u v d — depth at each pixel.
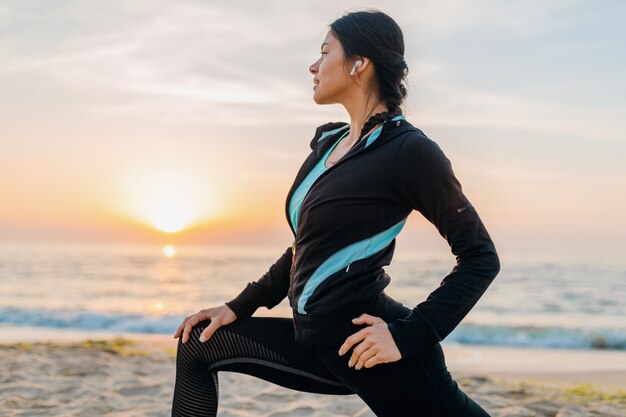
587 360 8.76
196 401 1.96
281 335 1.92
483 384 5.27
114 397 4.29
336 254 1.71
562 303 18.97
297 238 1.83
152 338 9.79
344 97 1.87
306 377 1.92
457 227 1.62
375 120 1.75
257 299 2.00
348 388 1.91
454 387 1.73
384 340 1.58
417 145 1.64
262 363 1.93
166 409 3.99
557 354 9.42
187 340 1.97
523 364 8.24
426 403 1.70
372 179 1.67
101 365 5.45
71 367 5.34
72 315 11.88
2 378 4.78
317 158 1.91
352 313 1.72
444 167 1.63
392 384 1.69
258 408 4.07
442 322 1.61
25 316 11.95
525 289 23.00
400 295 21.23
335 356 1.74
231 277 29.28
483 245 1.62
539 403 4.43
